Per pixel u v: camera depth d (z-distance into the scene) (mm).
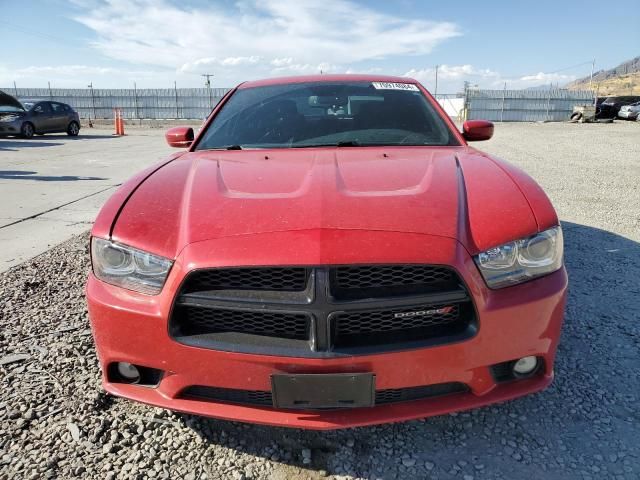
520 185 1920
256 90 3139
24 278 3668
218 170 2143
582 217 5324
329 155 2344
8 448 1894
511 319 1636
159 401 1726
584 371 2355
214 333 1633
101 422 2029
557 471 1747
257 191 1868
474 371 1650
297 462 1817
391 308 1534
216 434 1968
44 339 2738
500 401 1708
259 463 1815
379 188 1854
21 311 3107
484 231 1677
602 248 4199
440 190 1836
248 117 2859
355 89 3037
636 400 2137
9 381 2332
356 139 2652
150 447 1898
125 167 9750
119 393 1785
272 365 1566
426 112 2879
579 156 11336
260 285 1574
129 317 1673
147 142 16297
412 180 1938
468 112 36812
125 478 1747
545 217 1771
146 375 1795
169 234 1710
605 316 2920
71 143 15758
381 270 1560
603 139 16594
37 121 17766
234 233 1622
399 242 1565
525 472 1747
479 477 1729
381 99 2951
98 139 17781
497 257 1646
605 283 3424
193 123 30328
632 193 6676
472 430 1968
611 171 8773
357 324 1589
